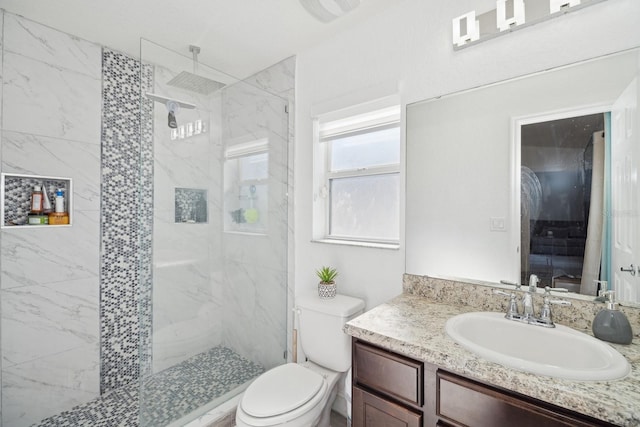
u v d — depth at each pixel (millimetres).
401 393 1041
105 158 2041
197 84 1803
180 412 1693
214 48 2053
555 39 1206
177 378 1723
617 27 1091
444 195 1499
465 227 1438
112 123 2072
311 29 1848
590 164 1146
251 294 2107
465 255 1437
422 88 1562
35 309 1761
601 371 788
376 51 1732
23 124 1720
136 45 2018
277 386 1472
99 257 2012
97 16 1705
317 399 1415
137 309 2189
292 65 2162
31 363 1745
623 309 1066
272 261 2207
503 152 1332
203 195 1857
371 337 1098
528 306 1165
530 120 1266
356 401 1163
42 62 1784
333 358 1640
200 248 1856
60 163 1852
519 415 804
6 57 1663
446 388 939
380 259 1725
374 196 1896
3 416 1658
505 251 1329
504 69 1322
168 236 1702
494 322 1181
